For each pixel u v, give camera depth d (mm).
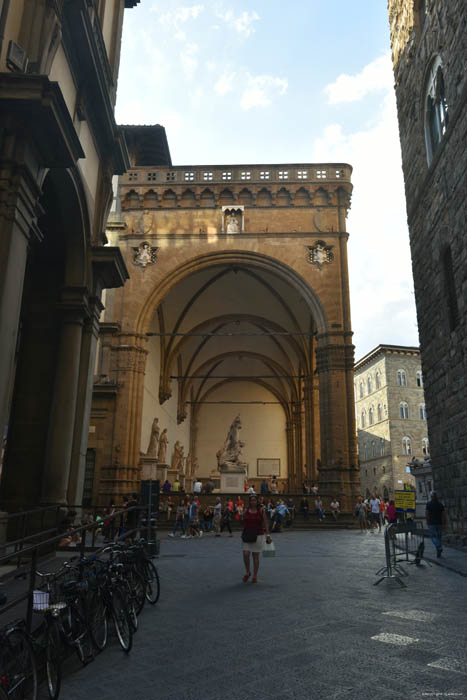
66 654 5508
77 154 10219
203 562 13945
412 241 20703
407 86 21203
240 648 5906
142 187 35188
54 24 10125
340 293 33344
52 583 5852
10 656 4129
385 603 8094
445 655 5441
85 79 13289
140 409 31750
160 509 29516
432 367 18500
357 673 4980
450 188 16078
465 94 14602
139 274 33750
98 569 6465
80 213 13500
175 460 46250
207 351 50281
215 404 59656
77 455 13680
